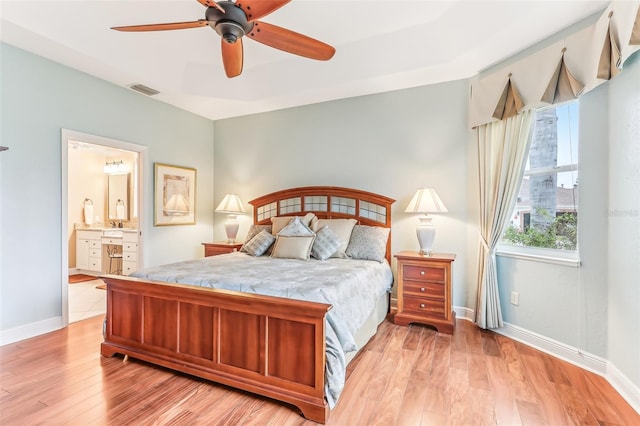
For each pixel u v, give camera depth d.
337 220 3.81
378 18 2.78
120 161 6.09
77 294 4.39
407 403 1.89
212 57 3.53
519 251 2.96
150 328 2.32
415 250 3.73
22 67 2.86
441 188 3.60
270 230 4.14
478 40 2.73
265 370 1.91
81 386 2.06
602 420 1.75
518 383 2.12
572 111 2.54
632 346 1.95
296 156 4.47
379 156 3.93
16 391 1.99
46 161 3.03
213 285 2.27
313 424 1.71
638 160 1.91
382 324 3.27
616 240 2.11
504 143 2.93
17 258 2.83
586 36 2.27
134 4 2.57
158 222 4.23
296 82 3.77
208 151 5.05
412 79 3.49
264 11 1.83
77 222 5.86
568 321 2.46
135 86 3.71
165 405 1.87
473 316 3.35
